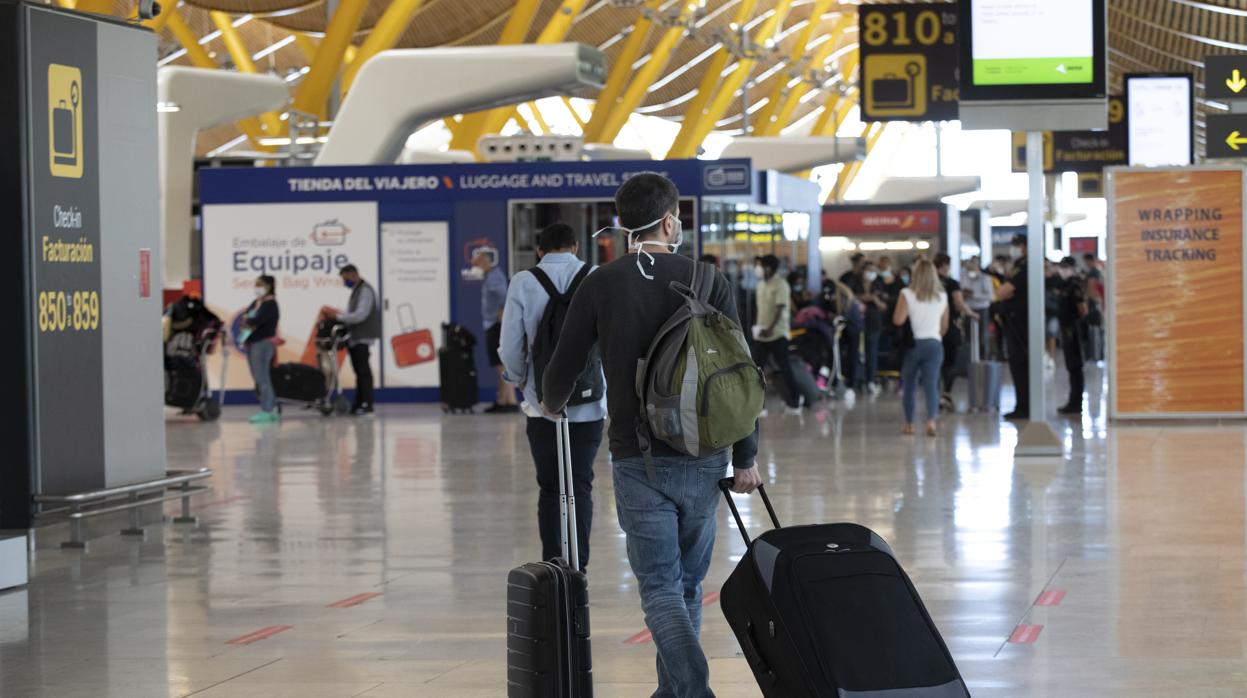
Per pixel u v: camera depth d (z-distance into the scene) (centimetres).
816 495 1135
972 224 3569
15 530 940
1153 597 739
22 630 714
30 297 945
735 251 2311
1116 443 1495
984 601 734
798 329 2053
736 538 934
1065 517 1005
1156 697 555
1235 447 1438
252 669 627
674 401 457
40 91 955
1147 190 1705
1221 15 4281
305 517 1079
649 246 493
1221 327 1706
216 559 909
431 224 2156
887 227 3181
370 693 583
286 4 3634
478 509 1102
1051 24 1373
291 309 2172
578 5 4500
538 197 2148
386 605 759
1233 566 819
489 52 2295
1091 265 3512
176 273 2503
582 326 485
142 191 1046
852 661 409
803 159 3869
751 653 435
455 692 582
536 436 738
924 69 2561
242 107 2556
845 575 421
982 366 1936
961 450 1453
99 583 836
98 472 998
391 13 3584
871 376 2266
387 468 1386
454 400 2016
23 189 941
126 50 1028
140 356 1043
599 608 743
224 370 2083
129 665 639
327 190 2162
